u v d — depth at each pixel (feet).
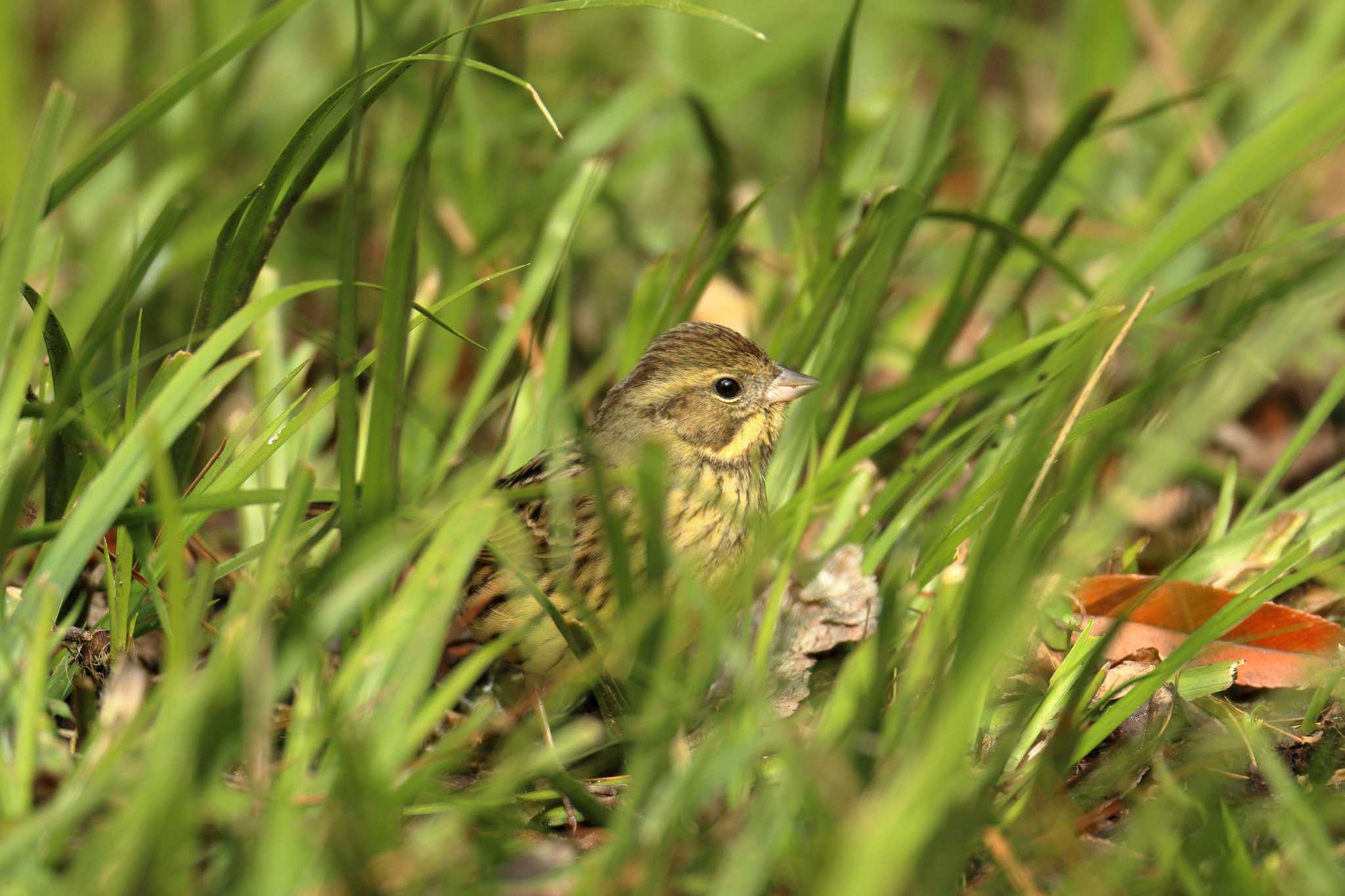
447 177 42.16
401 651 20.84
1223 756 22.30
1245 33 53.31
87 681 22.74
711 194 39.68
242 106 43.42
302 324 32.50
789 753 18.07
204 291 26.25
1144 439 26.25
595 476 21.50
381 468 22.45
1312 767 21.99
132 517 21.15
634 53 52.31
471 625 28.07
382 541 20.90
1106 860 19.16
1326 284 30.37
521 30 42.06
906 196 31.35
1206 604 25.93
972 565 20.98
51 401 25.71
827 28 47.93
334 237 42.68
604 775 24.68
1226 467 32.81
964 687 16.69
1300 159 26.45
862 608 26.76
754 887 16.63
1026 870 18.44
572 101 43.88
